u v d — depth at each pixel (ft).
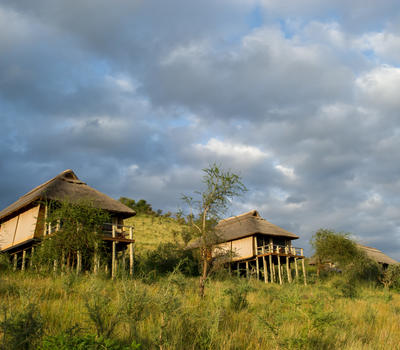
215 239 51.65
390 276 116.88
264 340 26.84
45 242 64.34
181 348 22.26
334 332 30.30
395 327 37.14
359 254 128.06
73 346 17.74
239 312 36.63
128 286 25.54
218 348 23.93
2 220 96.27
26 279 47.80
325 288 75.82
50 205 77.97
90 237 65.10
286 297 35.65
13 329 20.15
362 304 51.52
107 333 21.77
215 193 50.39
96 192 91.71
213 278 61.52
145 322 26.07
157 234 171.12
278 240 133.80
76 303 31.58
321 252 127.65
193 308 30.96
